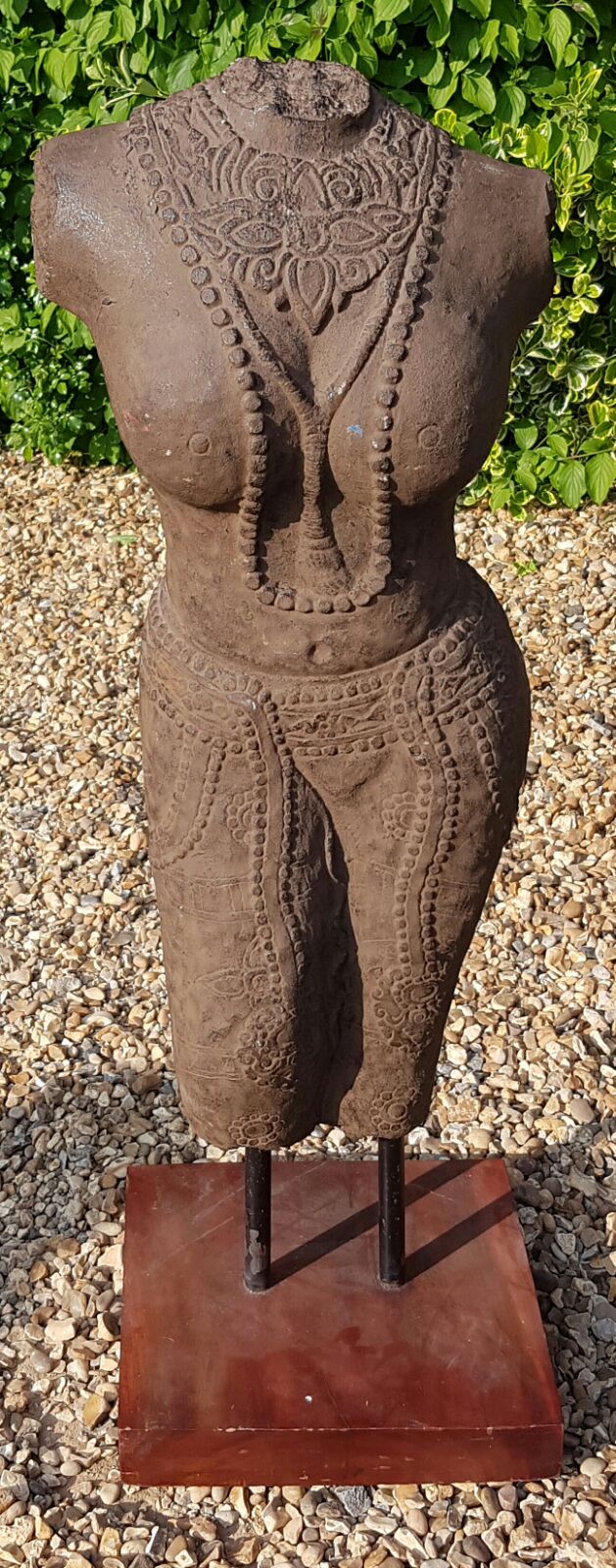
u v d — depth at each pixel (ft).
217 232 5.16
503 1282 8.20
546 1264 9.05
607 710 13.83
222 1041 6.53
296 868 6.17
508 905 11.76
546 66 15.66
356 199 5.24
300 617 5.74
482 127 15.60
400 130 5.42
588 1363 8.51
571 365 15.71
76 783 13.26
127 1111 10.15
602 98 15.12
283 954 6.29
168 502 5.67
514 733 6.19
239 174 5.22
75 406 17.34
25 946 11.57
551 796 12.82
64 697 14.39
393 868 6.27
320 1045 6.72
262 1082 6.62
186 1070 6.79
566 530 16.30
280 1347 7.82
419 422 5.23
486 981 11.10
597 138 14.74
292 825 6.11
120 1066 10.49
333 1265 8.27
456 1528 7.64
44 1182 9.69
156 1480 7.64
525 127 14.75
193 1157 9.80
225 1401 7.55
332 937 6.51
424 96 15.58
